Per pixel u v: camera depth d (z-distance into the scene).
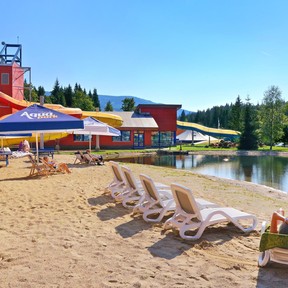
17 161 20.20
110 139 46.94
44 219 6.98
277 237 4.20
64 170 15.05
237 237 5.93
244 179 20.38
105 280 4.12
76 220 6.94
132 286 3.98
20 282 4.05
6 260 4.74
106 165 18.69
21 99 40.91
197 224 5.85
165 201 7.17
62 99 92.88
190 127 62.97
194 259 4.86
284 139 68.06
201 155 41.75
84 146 44.59
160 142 53.50
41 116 12.28
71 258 4.82
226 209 6.64
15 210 7.75
